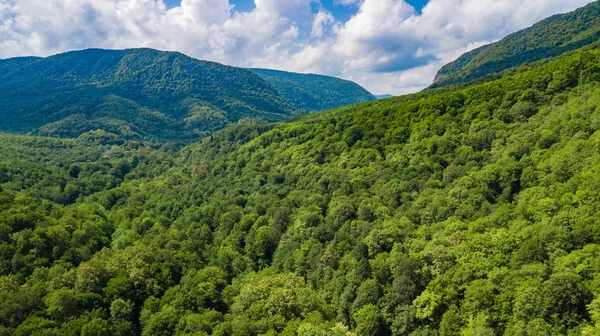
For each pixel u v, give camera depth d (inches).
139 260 2829.7
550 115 3284.9
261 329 2199.8
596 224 1900.8
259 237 3442.4
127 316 2405.3
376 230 2723.9
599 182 2121.1
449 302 2046.0
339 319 2373.3
